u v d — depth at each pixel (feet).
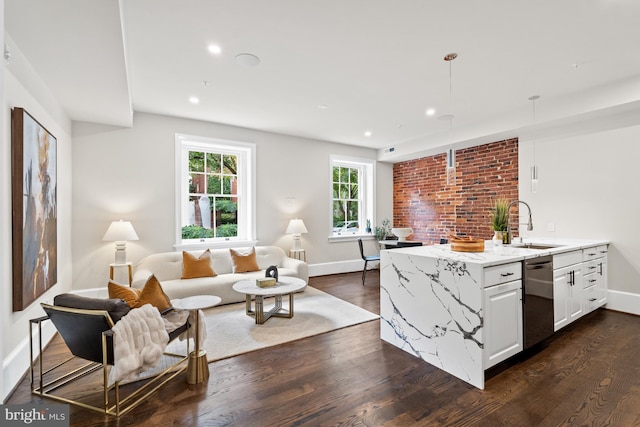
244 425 5.86
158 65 9.59
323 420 5.98
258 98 12.32
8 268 7.06
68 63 8.14
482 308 7.06
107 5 5.92
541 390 6.93
